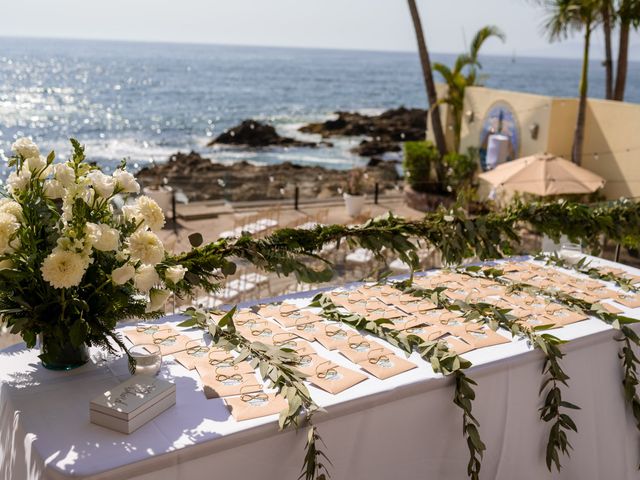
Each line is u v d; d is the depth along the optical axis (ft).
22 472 6.49
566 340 9.29
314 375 7.86
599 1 35.78
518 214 12.16
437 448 8.32
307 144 137.59
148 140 132.77
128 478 6.03
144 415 6.64
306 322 9.54
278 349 8.18
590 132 39.04
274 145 135.64
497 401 8.77
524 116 42.45
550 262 13.38
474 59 48.75
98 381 7.57
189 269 8.88
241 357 8.11
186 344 8.65
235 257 9.41
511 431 9.00
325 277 9.77
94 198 7.04
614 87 48.01
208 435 6.51
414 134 157.69
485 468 8.83
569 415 9.65
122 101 198.29
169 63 363.97
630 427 10.43
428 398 8.07
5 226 6.59
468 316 9.73
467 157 46.47
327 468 7.33
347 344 8.80
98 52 504.84
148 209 7.16
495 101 45.29
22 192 6.96
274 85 270.87
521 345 9.17
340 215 42.39
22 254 6.91
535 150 41.47
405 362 8.35
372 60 533.96
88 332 7.27
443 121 52.11
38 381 7.53
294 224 29.55
